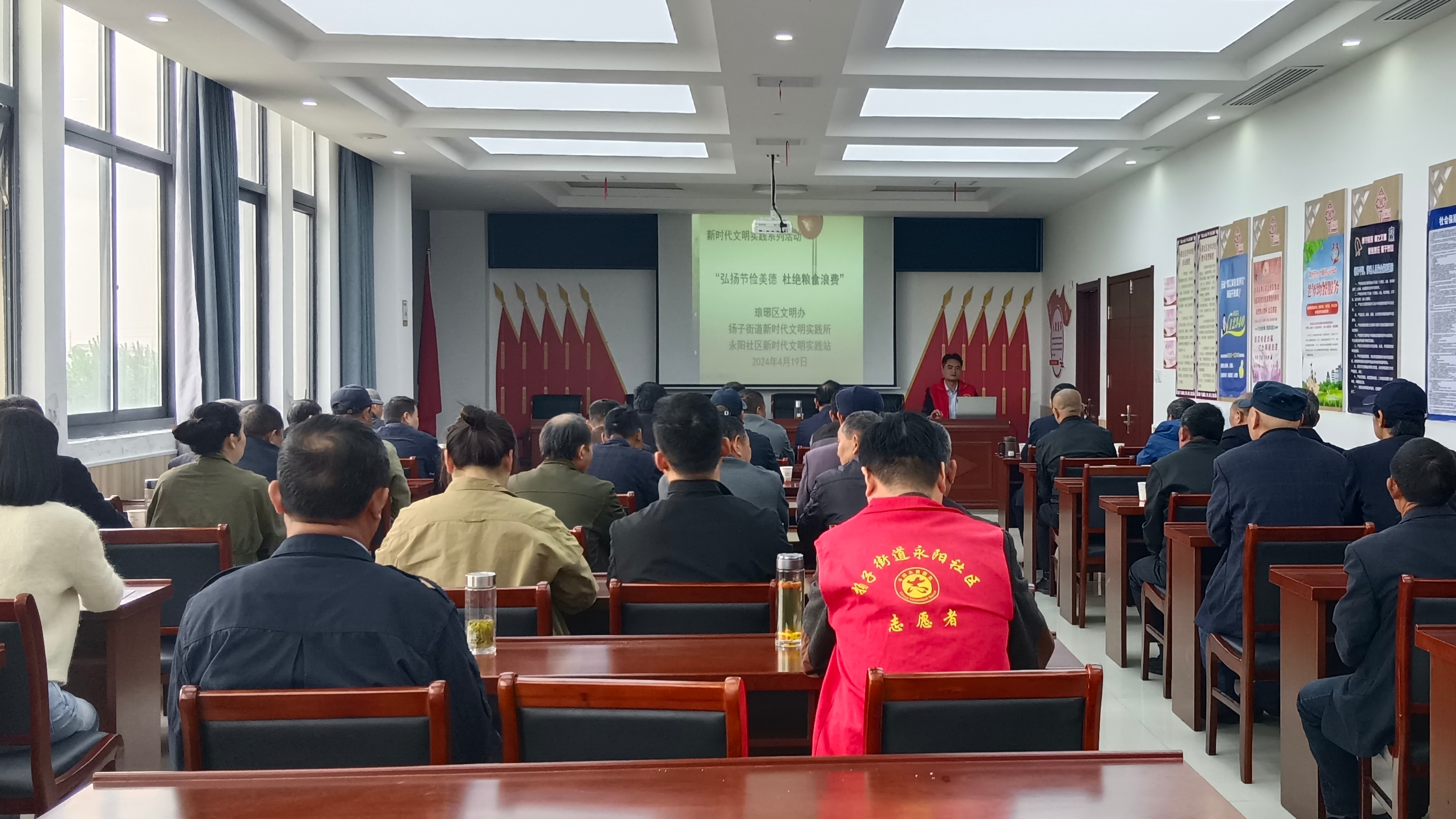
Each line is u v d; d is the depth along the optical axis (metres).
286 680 1.62
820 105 6.91
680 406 2.71
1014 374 12.39
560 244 12.05
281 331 7.95
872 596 1.82
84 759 2.34
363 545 1.76
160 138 6.44
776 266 12.00
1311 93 6.47
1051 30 5.73
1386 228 5.66
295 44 5.93
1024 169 9.75
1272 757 3.53
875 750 1.54
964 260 12.26
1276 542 3.25
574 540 2.75
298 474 1.70
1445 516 2.51
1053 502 6.09
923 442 1.98
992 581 1.84
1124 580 4.63
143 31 5.42
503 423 2.78
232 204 6.74
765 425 6.37
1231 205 7.61
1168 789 1.30
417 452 6.00
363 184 9.12
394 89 7.04
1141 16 5.53
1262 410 3.60
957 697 1.55
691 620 2.44
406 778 1.32
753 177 9.77
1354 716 2.52
